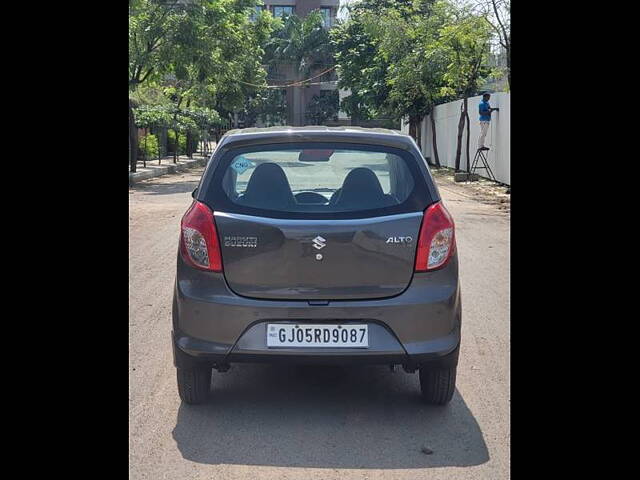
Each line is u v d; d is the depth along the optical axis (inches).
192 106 1753.2
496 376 226.1
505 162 821.9
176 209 629.0
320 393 212.8
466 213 606.9
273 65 2662.4
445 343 187.2
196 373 195.9
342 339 183.6
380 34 1231.5
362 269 184.4
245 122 2704.2
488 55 975.6
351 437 182.7
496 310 300.0
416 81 1163.3
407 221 187.2
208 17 1063.0
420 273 186.4
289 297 184.7
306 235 183.8
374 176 192.7
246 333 184.2
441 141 1264.8
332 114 2637.8
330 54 2615.7
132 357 239.6
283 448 176.1
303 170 198.7
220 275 185.9
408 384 220.8
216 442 178.9
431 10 1170.0
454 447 177.6
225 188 192.1
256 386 218.1
